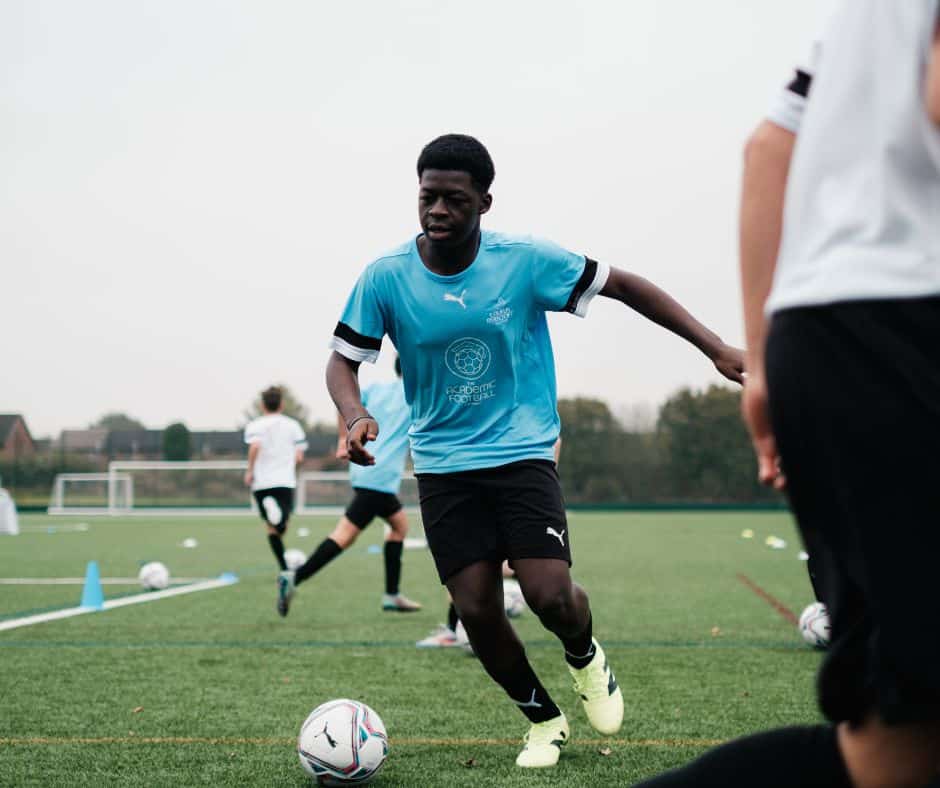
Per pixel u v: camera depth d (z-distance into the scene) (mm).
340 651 6227
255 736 4086
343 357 3605
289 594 7395
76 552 15625
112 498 35844
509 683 3611
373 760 3379
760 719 4340
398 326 3590
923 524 1492
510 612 7750
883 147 1568
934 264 1523
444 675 5402
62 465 41656
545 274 3553
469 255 3539
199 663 5801
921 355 1503
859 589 1627
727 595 9461
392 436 7766
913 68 1547
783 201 1765
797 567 12594
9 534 20906
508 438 3504
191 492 38969
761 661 5809
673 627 7297
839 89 1633
